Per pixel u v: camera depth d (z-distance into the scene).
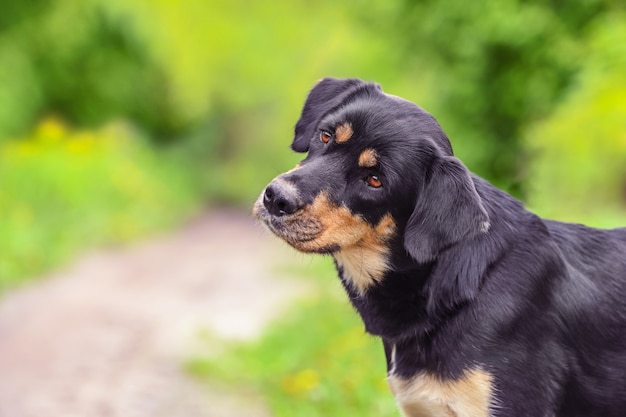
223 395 6.57
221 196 31.08
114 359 7.54
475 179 3.93
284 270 12.40
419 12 14.04
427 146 3.84
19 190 15.45
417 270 3.74
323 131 4.14
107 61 22.94
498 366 3.55
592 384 3.70
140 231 17.36
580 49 11.51
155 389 6.69
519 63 12.52
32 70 20.62
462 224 3.53
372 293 3.89
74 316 9.29
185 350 7.86
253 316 9.45
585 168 8.91
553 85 12.02
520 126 12.48
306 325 8.22
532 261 3.67
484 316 3.58
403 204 3.83
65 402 6.36
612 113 8.87
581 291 3.71
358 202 3.90
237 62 33.38
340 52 25.33
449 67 13.51
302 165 4.08
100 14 22.62
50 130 18.70
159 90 25.75
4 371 7.15
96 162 19.22
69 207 15.94
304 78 30.19
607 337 3.71
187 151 29.55
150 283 11.72
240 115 36.03
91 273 12.36
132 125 24.88
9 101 19.03
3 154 17.20
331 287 9.50
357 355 6.77
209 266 13.50
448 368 3.63
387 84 16.05
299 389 6.40
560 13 12.11
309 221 3.91
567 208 8.38
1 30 20.50
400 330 3.79
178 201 23.56
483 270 3.62
